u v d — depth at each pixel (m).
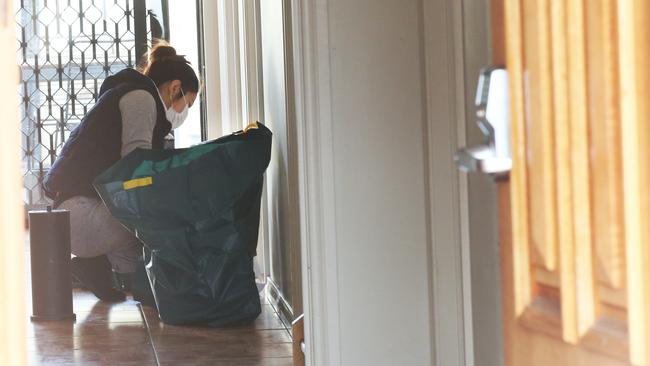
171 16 8.70
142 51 8.88
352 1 3.42
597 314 1.38
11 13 1.49
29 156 9.38
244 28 6.71
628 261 1.27
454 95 3.32
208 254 5.42
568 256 1.40
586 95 1.36
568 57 1.38
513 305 1.56
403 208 3.46
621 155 1.29
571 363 1.43
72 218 6.14
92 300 6.31
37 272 5.68
